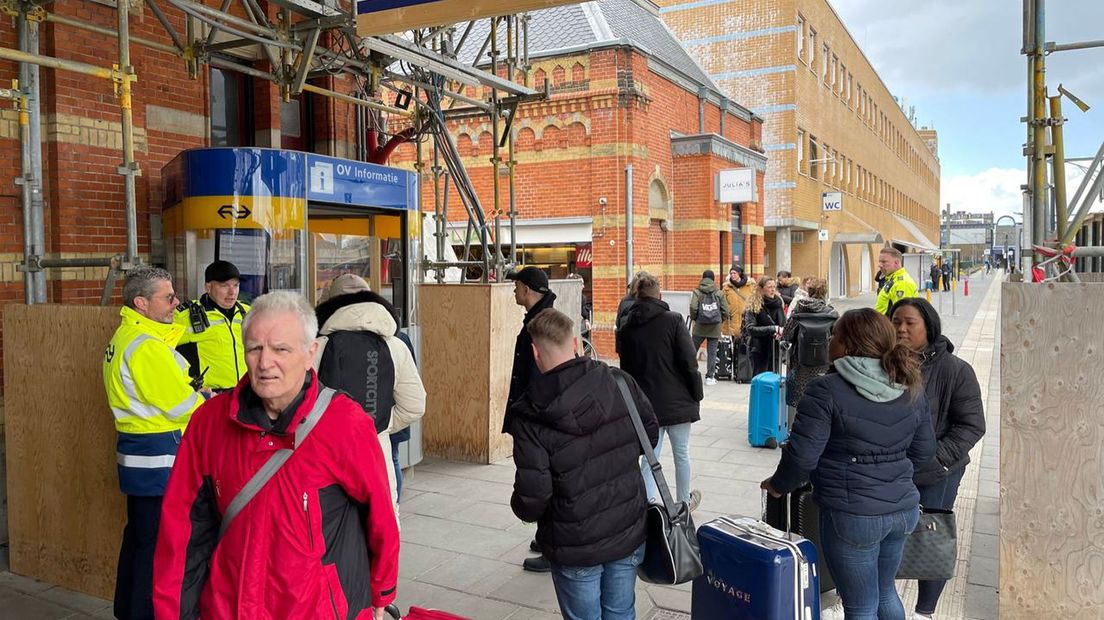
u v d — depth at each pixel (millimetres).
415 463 6781
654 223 16031
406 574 4867
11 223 5246
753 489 6566
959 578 4754
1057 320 3904
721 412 9898
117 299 5824
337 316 3936
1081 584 3941
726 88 25859
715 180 16625
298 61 6152
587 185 14711
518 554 5191
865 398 3219
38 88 5273
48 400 4695
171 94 6441
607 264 14578
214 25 5363
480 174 15633
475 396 7457
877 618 3389
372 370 3887
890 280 7309
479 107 8438
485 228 8305
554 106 14914
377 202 6441
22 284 5312
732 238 17984
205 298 4578
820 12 28234
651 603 4430
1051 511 3979
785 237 25594
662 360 5344
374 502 2322
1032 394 3975
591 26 15562
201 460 2309
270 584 2186
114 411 3768
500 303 7469
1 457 5223
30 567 4875
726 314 12352
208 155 5551
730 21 25734
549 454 2934
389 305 4250
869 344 3277
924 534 3795
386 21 4949
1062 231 5148
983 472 7121
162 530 2311
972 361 14188
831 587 4129
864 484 3221
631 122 14422
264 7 7191
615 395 3049
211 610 2205
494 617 4289
